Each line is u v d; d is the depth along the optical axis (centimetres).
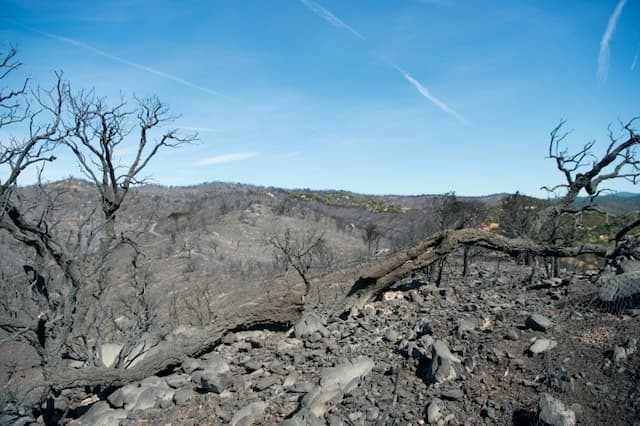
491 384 498
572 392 450
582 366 489
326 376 556
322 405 505
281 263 3033
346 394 525
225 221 5066
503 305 751
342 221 5491
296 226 4916
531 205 1399
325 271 2339
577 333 569
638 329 530
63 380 643
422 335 665
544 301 742
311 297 1630
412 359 586
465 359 549
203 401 580
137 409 587
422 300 873
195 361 712
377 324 780
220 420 527
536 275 1150
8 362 1043
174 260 3509
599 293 651
